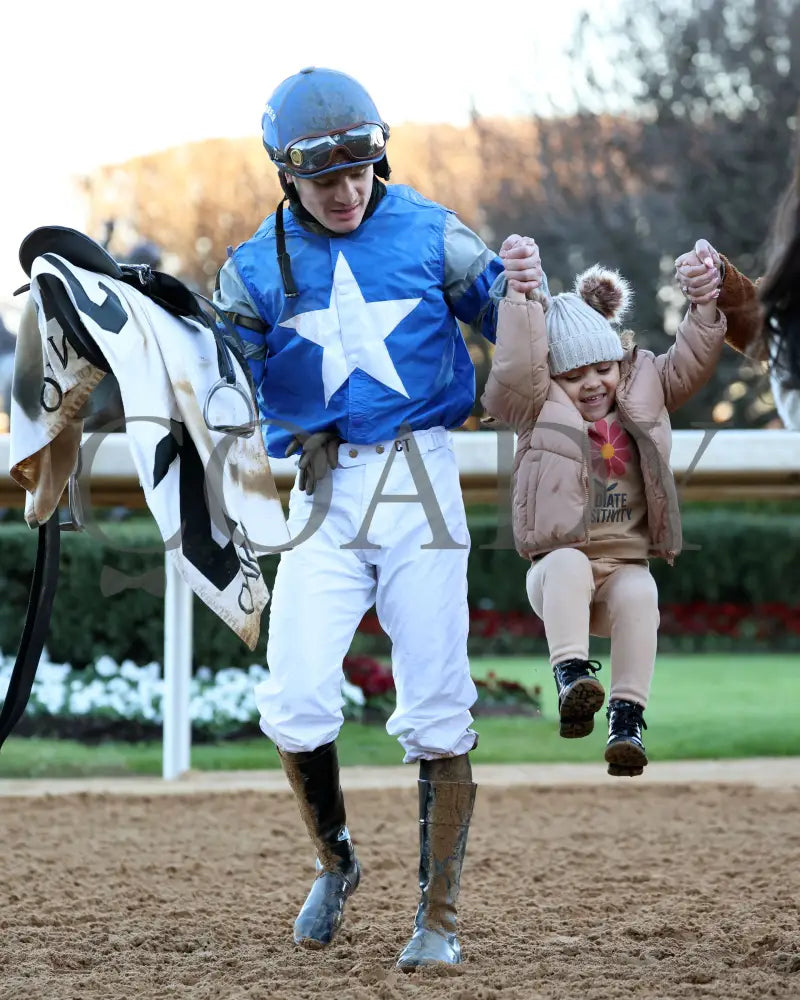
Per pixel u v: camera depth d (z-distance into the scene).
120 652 17.14
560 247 35.50
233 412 5.80
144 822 10.43
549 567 5.82
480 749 15.01
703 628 26.98
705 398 32.78
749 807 10.78
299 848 9.41
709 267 5.93
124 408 5.62
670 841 9.47
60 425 5.71
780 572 27.52
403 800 11.29
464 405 6.05
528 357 5.74
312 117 5.56
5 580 17.50
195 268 42.25
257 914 7.29
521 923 6.93
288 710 5.86
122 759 14.49
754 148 33.81
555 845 9.38
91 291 5.62
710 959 5.98
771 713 17.31
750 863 8.61
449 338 5.93
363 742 15.45
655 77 34.69
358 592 5.94
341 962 5.93
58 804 11.22
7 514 22.52
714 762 13.38
